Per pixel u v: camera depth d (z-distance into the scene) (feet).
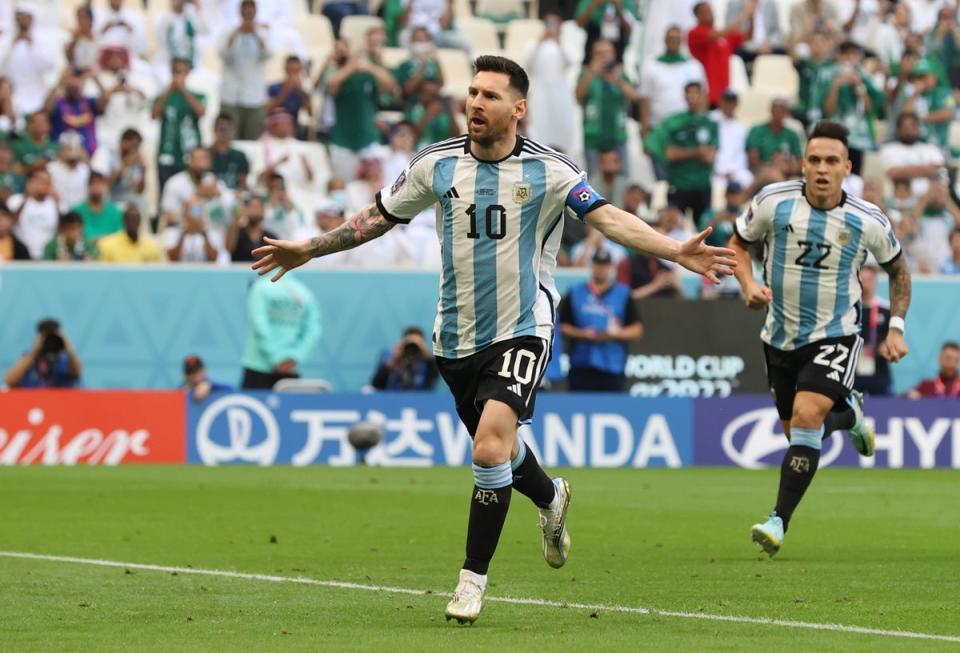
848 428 107.04
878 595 78.54
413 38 238.27
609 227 70.28
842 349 100.78
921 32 277.03
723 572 88.69
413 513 126.82
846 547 103.65
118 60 234.58
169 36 246.06
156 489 148.36
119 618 70.49
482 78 70.74
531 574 87.71
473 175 72.02
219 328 197.26
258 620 69.82
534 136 245.04
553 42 246.06
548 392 194.08
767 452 196.75
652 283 203.41
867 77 249.96
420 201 73.77
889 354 102.68
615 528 116.37
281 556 97.04
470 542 69.21
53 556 96.53
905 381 207.51
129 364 195.21
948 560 95.50
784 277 101.45
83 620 69.87
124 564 92.43
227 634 65.41
